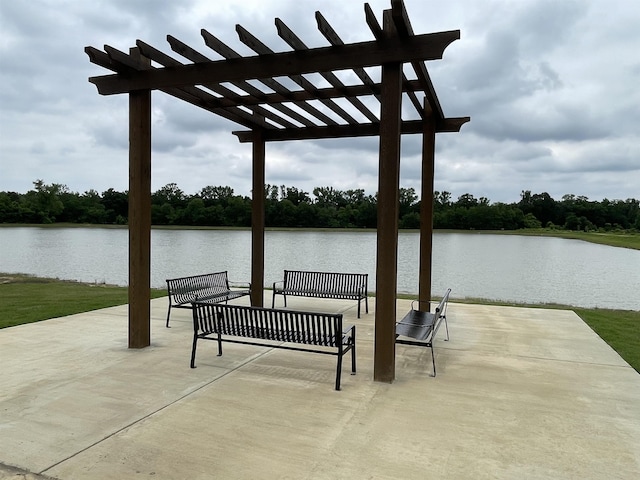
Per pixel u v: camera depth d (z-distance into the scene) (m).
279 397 3.76
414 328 5.02
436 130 7.07
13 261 23.64
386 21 4.04
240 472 2.58
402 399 3.76
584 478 2.57
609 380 4.29
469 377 4.36
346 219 68.12
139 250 5.17
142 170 5.19
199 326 4.85
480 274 20.34
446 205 84.50
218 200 72.94
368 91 5.54
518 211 85.25
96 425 3.18
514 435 3.11
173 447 2.87
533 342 5.75
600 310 9.48
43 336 5.77
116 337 5.73
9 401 3.60
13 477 2.49
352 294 7.27
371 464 2.69
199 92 6.01
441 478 2.55
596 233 79.31
